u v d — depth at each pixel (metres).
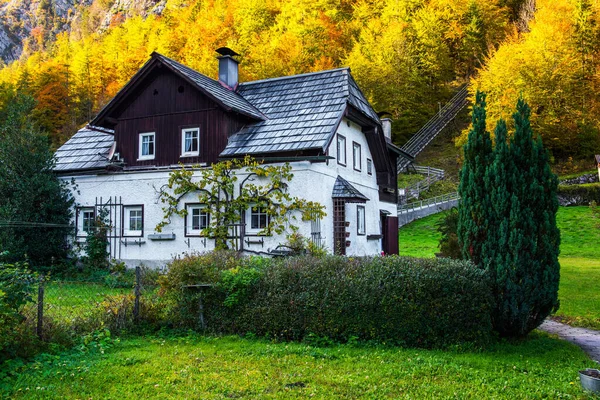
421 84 59.09
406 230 36.16
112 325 9.27
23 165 18.38
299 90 19.33
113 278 15.70
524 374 7.33
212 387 6.61
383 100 56.41
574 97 46.62
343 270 9.27
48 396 6.25
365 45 58.22
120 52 68.00
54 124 55.44
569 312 12.45
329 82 19.12
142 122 19.00
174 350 8.38
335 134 17.98
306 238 15.23
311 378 6.96
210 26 61.50
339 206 17.33
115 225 18.56
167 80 18.72
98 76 64.62
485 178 9.45
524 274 9.05
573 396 6.42
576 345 9.48
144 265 17.88
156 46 63.44
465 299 8.66
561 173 46.19
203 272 9.81
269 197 16.16
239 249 16.28
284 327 9.16
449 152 55.59
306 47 54.84
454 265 8.91
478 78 50.59
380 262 9.28
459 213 10.04
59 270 18.00
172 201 17.59
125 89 18.75
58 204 18.73
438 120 58.78
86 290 13.88
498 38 61.28
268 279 9.53
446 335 8.65
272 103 19.11
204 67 51.22
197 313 9.73
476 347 8.56
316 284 9.17
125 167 19.02
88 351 8.10
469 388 6.64
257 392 6.43
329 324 8.92
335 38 59.47
